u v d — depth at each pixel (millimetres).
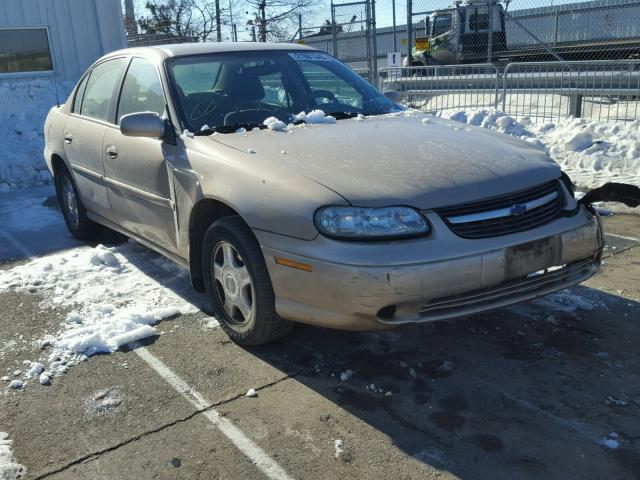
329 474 2594
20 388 3314
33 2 12367
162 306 4262
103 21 13195
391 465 2639
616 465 2592
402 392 3176
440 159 3316
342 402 3104
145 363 3537
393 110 4691
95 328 3887
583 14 15375
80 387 3309
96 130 5051
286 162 3324
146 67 4574
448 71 12859
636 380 3211
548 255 3180
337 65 5020
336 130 3861
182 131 3986
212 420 2984
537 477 2541
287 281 3137
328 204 2977
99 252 5227
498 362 3432
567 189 3523
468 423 2906
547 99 11562
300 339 3750
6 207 7730
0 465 2695
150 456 2740
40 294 4582
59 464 2703
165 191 4055
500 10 14773
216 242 3635
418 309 2938
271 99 4371
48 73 12719
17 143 10469
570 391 3131
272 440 2824
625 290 4320
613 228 5766
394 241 2904
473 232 3010
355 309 2916
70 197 5938
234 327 3676
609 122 9367
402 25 24438
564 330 3766
